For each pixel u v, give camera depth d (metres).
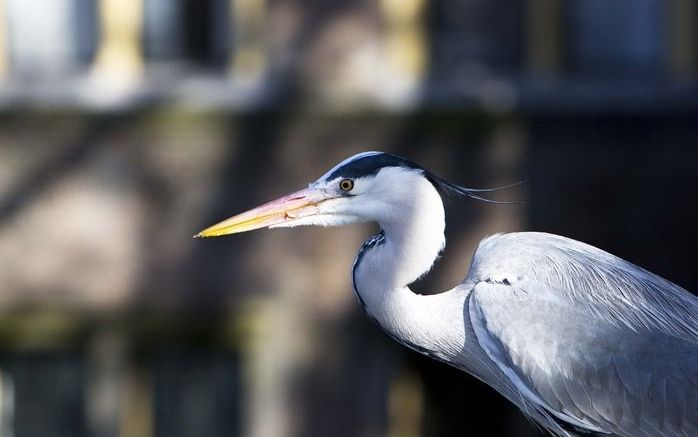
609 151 14.56
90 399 14.27
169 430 14.43
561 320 7.95
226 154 14.11
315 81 14.08
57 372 14.31
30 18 14.35
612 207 14.59
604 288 8.12
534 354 7.88
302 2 14.08
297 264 14.14
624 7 15.17
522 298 7.99
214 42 14.48
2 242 14.01
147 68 14.48
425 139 14.22
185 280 14.14
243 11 14.18
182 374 14.45
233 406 14.45
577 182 14.50
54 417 14.32
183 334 14.14
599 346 7.94
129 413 14.27
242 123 14.08
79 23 14.40
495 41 14.69
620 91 14.51
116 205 14.08
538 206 14.42
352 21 14.11
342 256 14.14
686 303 8.23
